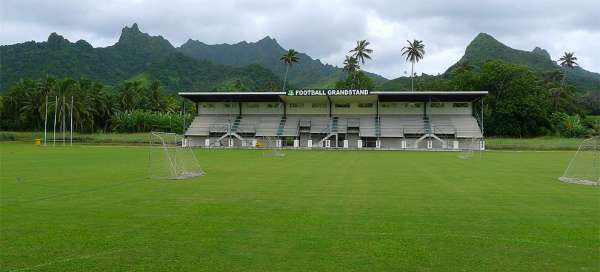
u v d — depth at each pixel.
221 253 9.05
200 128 75.69
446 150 62.94
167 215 12.99
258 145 70.62
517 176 24.75
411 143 70.19
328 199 16.05
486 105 93.50
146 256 8.85
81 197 16.47
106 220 12.27
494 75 92.19
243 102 79.19
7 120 105.38
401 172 27.05
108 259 8.66
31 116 102.31
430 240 10.14
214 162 35.59
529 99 88.75
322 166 31.70
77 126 102.94
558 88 110.75
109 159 37.75
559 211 13.77
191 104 125.62
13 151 51.25
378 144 69.50
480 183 21.19
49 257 8.80
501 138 86.94
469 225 11.71
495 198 16.38
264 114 78.75
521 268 8.19
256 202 15.36
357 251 9.21
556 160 39.75
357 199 16.05
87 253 9.06
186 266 8.24
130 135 88.69
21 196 16.67
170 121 103.75
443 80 116.25
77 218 12.53
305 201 15.59
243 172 26.70
